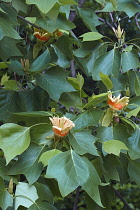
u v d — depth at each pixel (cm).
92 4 405
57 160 145
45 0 147
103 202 190
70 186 142
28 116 165
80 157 149
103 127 169
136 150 168
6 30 158
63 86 179
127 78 199
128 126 176
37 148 155
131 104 174
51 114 158
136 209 498
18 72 195
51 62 196
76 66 339
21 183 152
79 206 473
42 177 175
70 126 153
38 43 197
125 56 192
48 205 151
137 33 416
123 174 185
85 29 385
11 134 151
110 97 168
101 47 198
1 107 187
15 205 149
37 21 173
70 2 158
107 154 174
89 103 165
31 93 194
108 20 390
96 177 147
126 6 198
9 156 147
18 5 173
